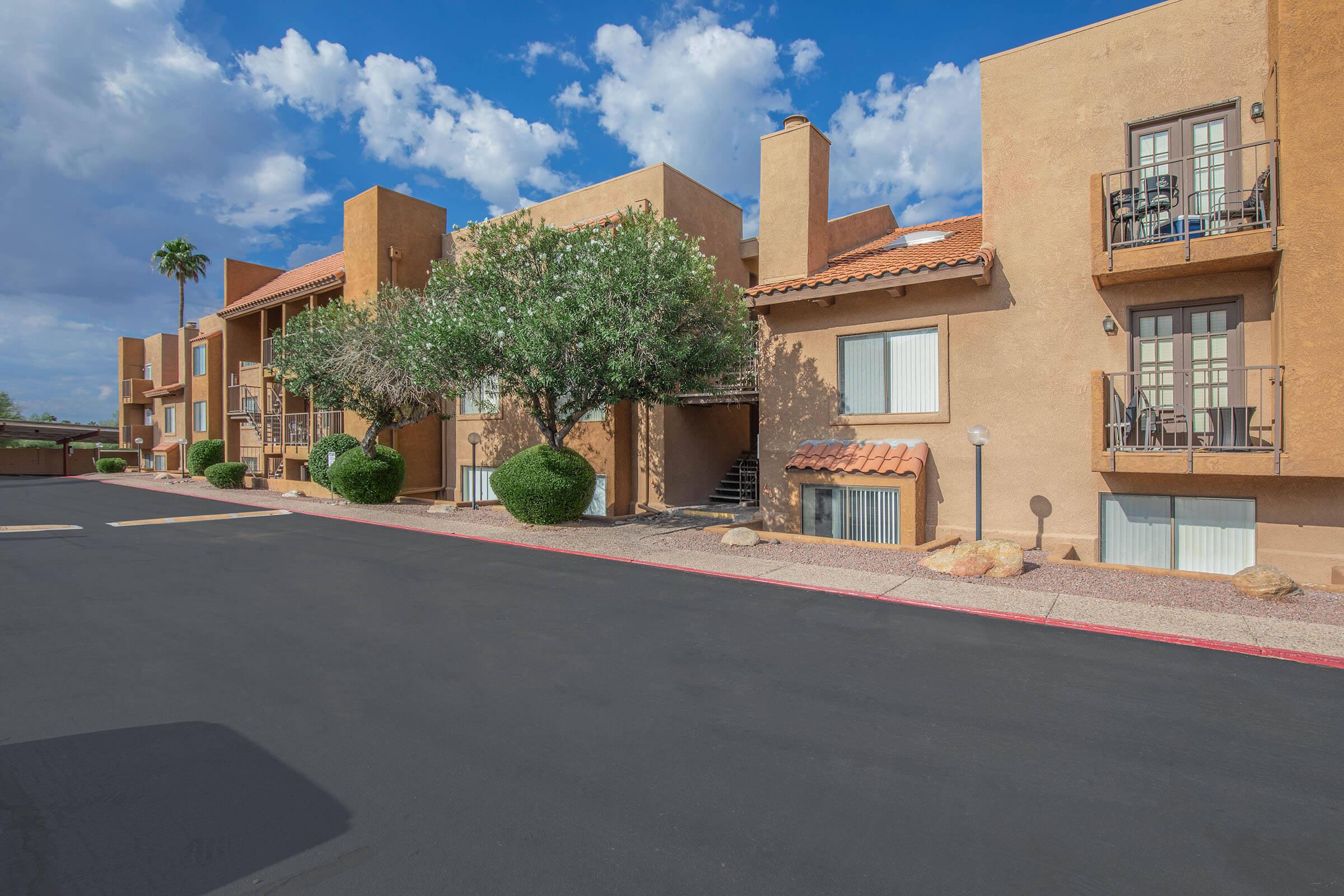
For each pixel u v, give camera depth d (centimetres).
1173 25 1029
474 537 1330
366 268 2127
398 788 393
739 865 320
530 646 655
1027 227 1130
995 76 1162
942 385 1205
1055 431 1105
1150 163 1050
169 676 579
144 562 1100
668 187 1692
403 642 670
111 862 322
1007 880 310
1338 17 827
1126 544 1067
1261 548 957
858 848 334
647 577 959
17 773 411
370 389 1838
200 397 3534
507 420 1970
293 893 299
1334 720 479
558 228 1416
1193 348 1010
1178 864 322
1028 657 614
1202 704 509
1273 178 893
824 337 1348
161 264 4766
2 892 298
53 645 666
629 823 356
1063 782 398
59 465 4428
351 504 1956
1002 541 964
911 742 450
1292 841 341
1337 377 834
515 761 425
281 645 663
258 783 398
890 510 1245
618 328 1202
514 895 298
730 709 505
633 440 1739
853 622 730
